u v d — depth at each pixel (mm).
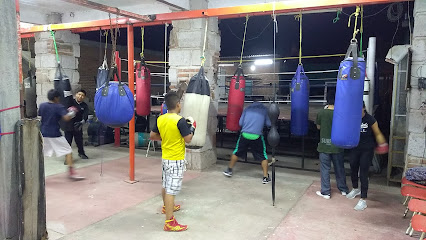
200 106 4301
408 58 4570
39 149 2773
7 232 2684
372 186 5102
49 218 3674
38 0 6242
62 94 6059
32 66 10898
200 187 4902
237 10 4438
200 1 5691
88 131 8102
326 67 12711
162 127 3371
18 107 2715
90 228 3441
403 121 5125
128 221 3639
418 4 4418
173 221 3412
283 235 3348
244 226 3559
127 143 8312
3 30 2594
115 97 3928
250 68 14297
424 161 4484
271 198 4465
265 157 5148
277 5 4277
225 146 8508
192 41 5715
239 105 5438
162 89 16312
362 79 3465
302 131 5402
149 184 4988
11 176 2676
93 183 4984
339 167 4570
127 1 6129
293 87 5379
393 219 3793
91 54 13195
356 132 3537
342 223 3664
